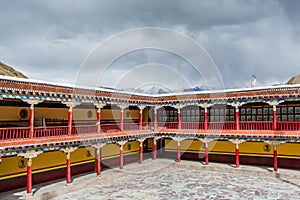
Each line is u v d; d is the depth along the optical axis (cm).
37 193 2184
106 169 3120
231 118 3462
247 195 2259
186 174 3020
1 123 2361
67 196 2258
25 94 2062
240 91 3042
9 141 1969
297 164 3033
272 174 2830
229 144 3462
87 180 2611
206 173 3061
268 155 3212
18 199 2045
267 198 2177
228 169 3086
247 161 3328
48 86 2223
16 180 2331
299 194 2261
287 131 2827
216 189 2445
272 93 2866
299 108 3039
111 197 2236
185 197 2234
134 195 2291
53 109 2830
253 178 2806
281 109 3164
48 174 2597
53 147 2298
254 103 3319
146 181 2744
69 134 2420
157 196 2266
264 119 3250
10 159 2302
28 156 2116
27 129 2186
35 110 2659
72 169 2834
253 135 2983
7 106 2420
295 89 2752
